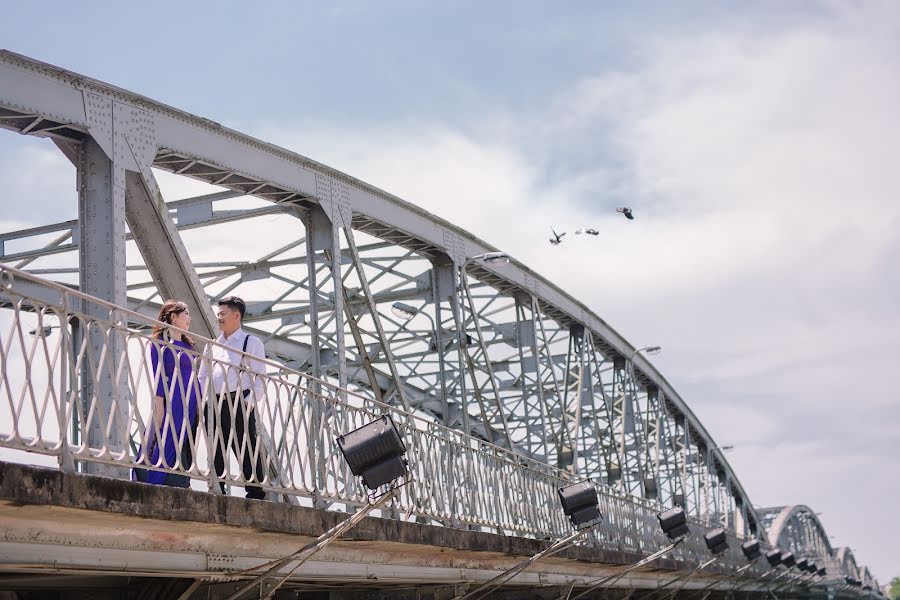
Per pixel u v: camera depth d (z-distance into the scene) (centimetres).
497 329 3067
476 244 2642
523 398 2977
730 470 6172
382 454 1030
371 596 1463
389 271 2502
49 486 746
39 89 1371
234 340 1139
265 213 1936
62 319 816
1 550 754
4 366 754
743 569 3688
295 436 1116
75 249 1775
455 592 1527
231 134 1747
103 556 837
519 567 1562
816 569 5644
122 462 855
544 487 1892
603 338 3716
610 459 3631
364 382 2845
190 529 901
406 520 1290
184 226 1864
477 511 1573
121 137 1473
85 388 1288
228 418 1123
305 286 2136
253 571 998
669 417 4962
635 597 2861
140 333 905
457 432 1550
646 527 2553
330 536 1026
